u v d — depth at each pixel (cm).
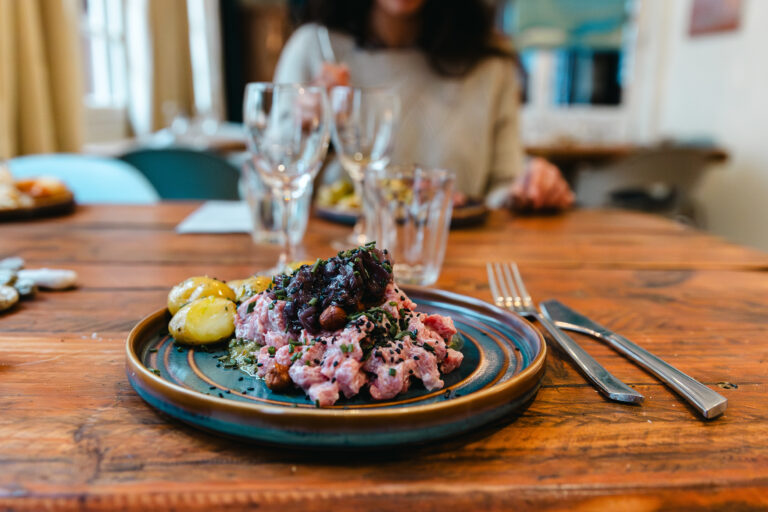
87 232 71
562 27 247
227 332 33
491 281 53
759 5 193
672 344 39
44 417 28
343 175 112
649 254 65
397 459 25
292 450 25
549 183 87
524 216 88
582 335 40
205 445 26
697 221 202
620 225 82
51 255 60
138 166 130
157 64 222
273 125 50
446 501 23
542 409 29
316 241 68
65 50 148
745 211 202
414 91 116
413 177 51
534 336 33
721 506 23
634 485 23
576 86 263
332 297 30
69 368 33
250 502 22
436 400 28
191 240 68
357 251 31
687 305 47
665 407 30
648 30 254
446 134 116
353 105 65
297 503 22
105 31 202
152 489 23
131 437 26
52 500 22
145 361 32
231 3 285
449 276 56
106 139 201
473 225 80
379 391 28
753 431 28
